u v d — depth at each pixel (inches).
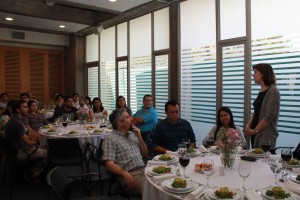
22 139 149.6
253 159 93.5
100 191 140.7
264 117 117.8
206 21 191.9
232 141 83.5
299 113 142.7
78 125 193.8
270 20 154.8
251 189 68.2
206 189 67.6
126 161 102.7
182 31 210.7
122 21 274.7
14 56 347.3
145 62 249.0
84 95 353.7
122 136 105.7
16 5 233.5
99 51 320.2
